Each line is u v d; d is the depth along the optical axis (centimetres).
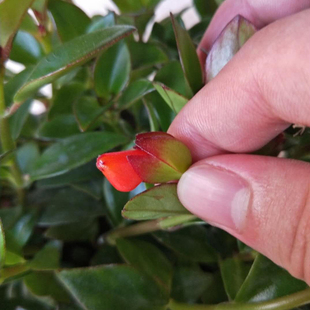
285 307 6
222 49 7
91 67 9
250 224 6
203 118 7
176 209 6
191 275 8
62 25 8
